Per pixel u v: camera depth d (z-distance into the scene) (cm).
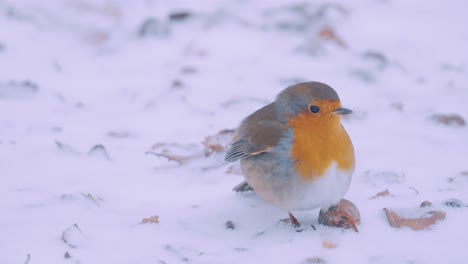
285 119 934
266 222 974
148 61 1656
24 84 1482
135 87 1527
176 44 1725
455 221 936
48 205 1011
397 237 906
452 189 1044
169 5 1955
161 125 1343
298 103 920
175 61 1645
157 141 1269
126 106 1438
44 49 1706
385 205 993
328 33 1700
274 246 901
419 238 901
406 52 1689
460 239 891
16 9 1836
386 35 1769
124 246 896
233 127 1326
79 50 1725
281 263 853
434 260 845
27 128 1316
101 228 941
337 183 918
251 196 1052
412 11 1917
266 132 932
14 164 1159
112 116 1388
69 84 1544
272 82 1531
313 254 872
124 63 1655
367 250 877
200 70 1591
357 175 1107
